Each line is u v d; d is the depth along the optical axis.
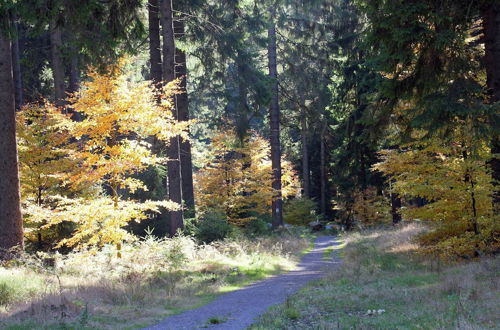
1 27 12.35
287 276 14.92
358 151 32.00
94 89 14.49
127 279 12.24
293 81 32.94
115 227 14.77
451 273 11.05
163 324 7.75
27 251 17.17
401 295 9.02
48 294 9.65
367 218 34.59
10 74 14.03
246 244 20.52
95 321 7.76
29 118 17.20
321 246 27.80
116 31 15.71
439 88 12.99
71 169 16.97
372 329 6.53
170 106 15.59
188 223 20.19
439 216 13.63
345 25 31.69
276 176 29.50
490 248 12.47
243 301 10.05
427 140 13.58
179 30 21.36
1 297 9.40
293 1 31.03
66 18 13.86
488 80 12.47
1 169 13.70
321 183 48.53
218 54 24.89
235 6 24.36
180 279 12.95
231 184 28.50
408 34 11.59
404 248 16.62
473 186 12.90
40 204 17.05
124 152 14.81
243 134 25.53
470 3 11.52
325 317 7.77
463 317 6.61
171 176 18.17
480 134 11.40
